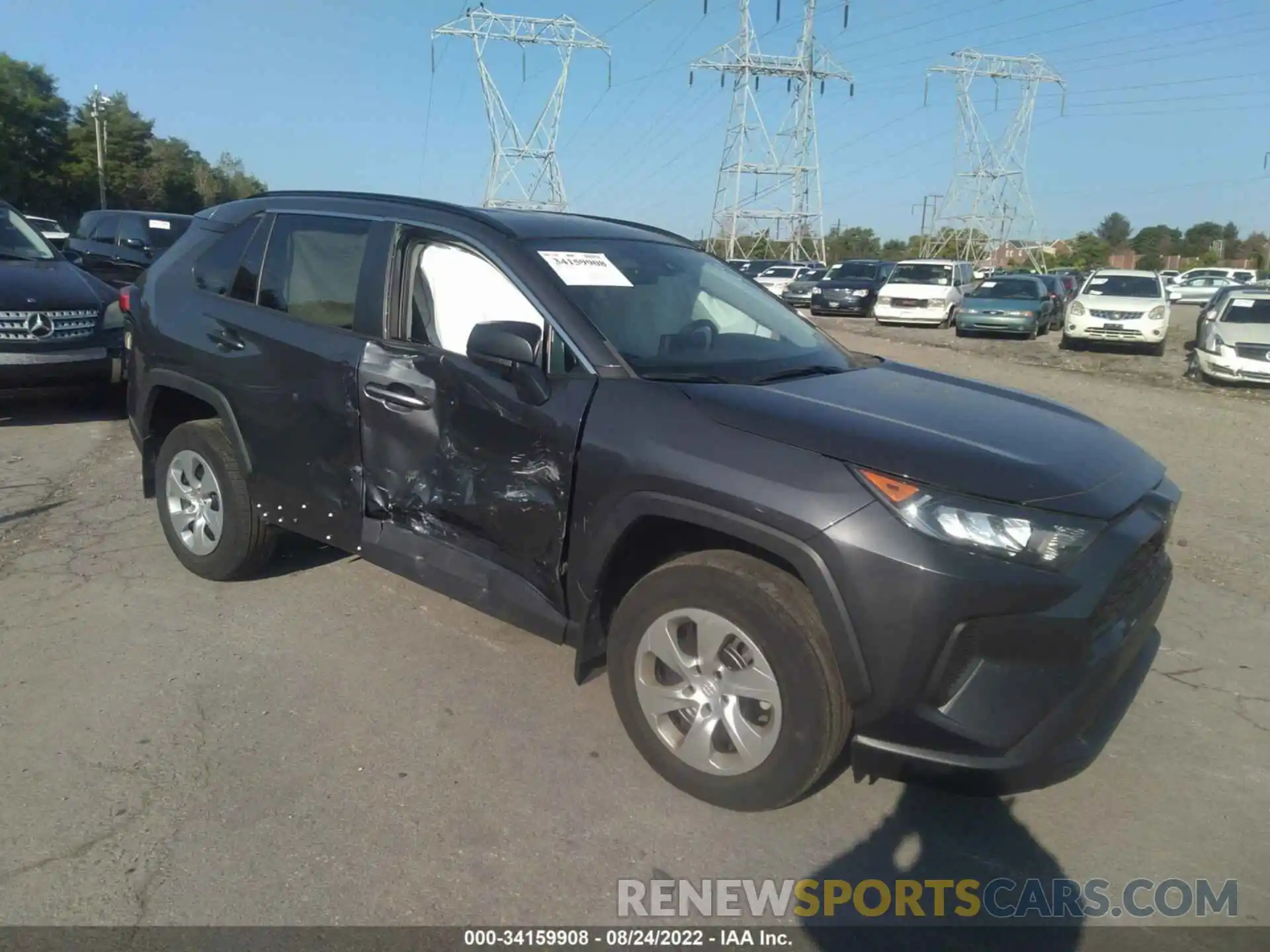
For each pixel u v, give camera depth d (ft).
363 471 12.96
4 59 207.92
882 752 9.25
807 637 9.31
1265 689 13.92
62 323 25.96
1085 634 9.05
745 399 10.34
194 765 10.79
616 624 10.77
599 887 9.16
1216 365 48.98
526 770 10.92
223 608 14.87
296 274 14.15
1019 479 9.21
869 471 9.16
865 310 96.07
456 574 12.09
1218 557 20.07
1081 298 66.59
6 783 10.31
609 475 10.39
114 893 8.78
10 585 15.49
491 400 11.49
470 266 12.35
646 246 13.88
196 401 15.92
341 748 11.24
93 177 224.33
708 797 10.27
